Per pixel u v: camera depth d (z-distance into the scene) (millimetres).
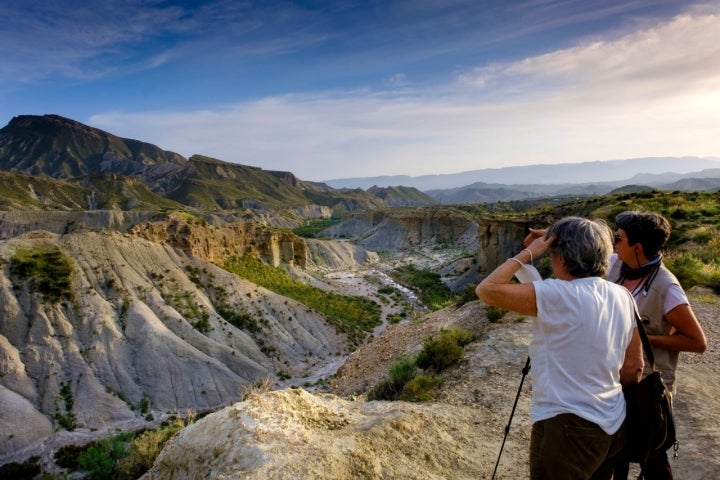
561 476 2625
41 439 40875
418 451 5055
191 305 62938
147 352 51844
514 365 9242
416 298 92375
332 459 4273
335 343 68812
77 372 47719
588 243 2721
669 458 5273
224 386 51312
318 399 6172
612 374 2664
